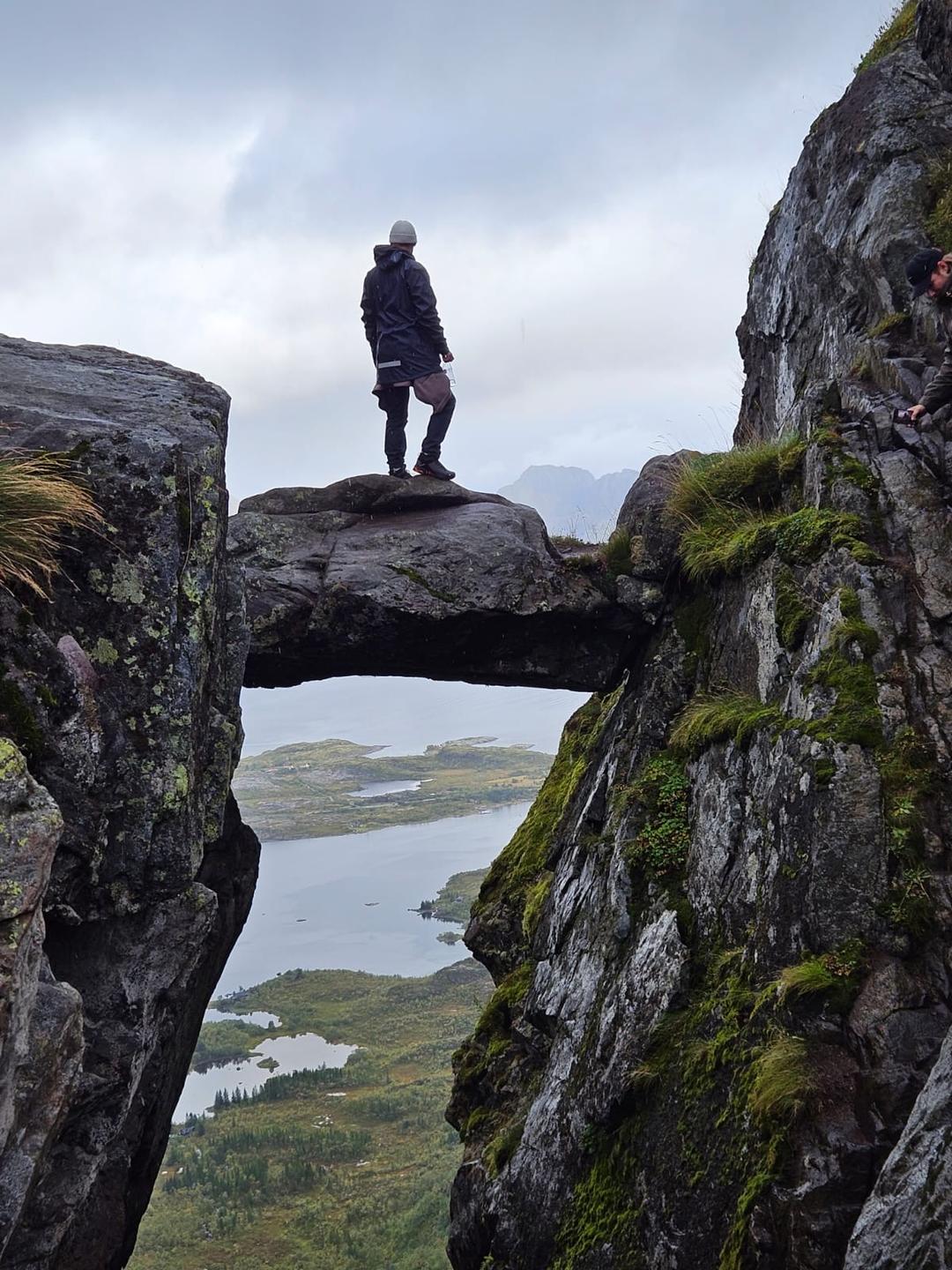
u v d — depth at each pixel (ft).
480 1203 28.91
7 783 15.70
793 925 21.24
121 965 21.04
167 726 21.11
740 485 31.01
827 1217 17.63
